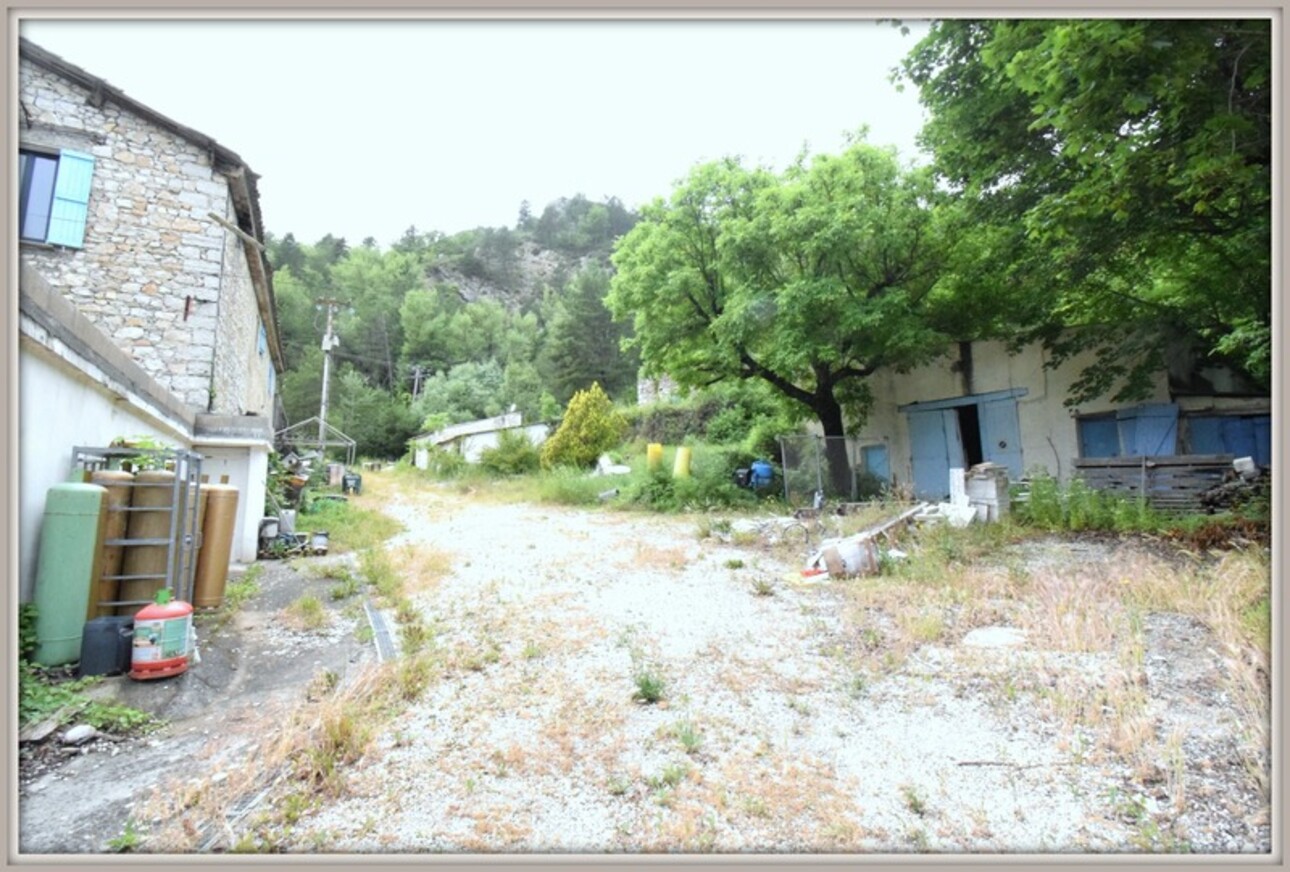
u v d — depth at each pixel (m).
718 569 7.06
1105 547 6.98
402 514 13.13
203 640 4.59
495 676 3.86
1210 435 10.52
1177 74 4.40
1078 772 2.66
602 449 20.81
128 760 2.88
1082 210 6.22
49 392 4.08
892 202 11.22
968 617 4.75
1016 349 11.71
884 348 11.66
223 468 7.96
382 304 54.41
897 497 11.62
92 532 3.98
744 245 11.82
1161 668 3.59
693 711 3.32
